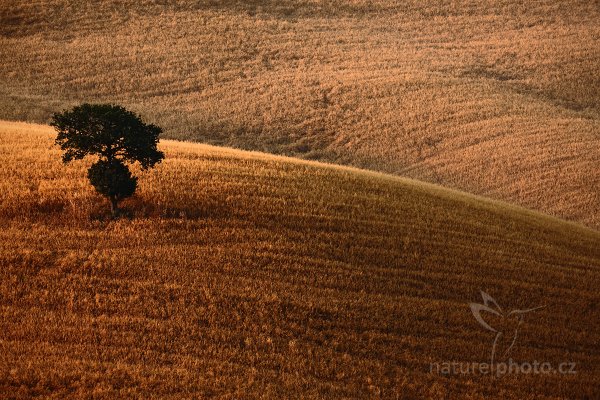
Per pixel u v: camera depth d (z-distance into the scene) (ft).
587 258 285.84
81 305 205.46
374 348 200.64
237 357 188.55
